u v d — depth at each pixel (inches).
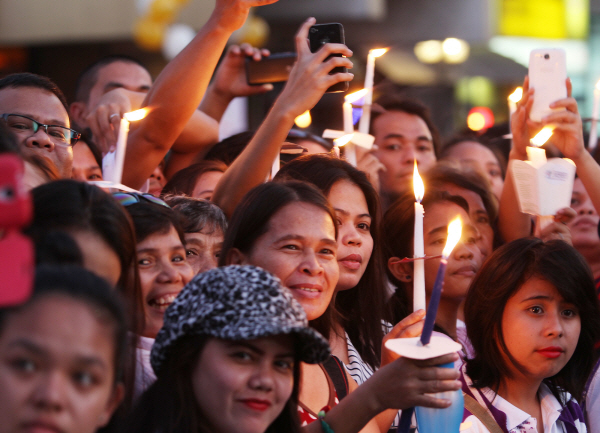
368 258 162.2
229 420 95.0
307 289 130.4
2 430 69.1
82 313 73.0
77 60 379.2
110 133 196.1
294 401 107.9
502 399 152.3
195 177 200.1
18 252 60.7
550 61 189.5
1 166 57.6
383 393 105.8
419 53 491.5
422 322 120.2
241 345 95.7
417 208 121.4
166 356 98.7
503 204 209.3
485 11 448.1
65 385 70.9
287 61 229.1
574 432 158.4
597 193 190.4
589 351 158.7
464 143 274.2
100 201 102.3
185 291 98.4
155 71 389.1
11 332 70.6
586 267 152.6
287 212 133.3
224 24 175.5
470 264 187.5
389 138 256.8
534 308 150.0
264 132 161.6
